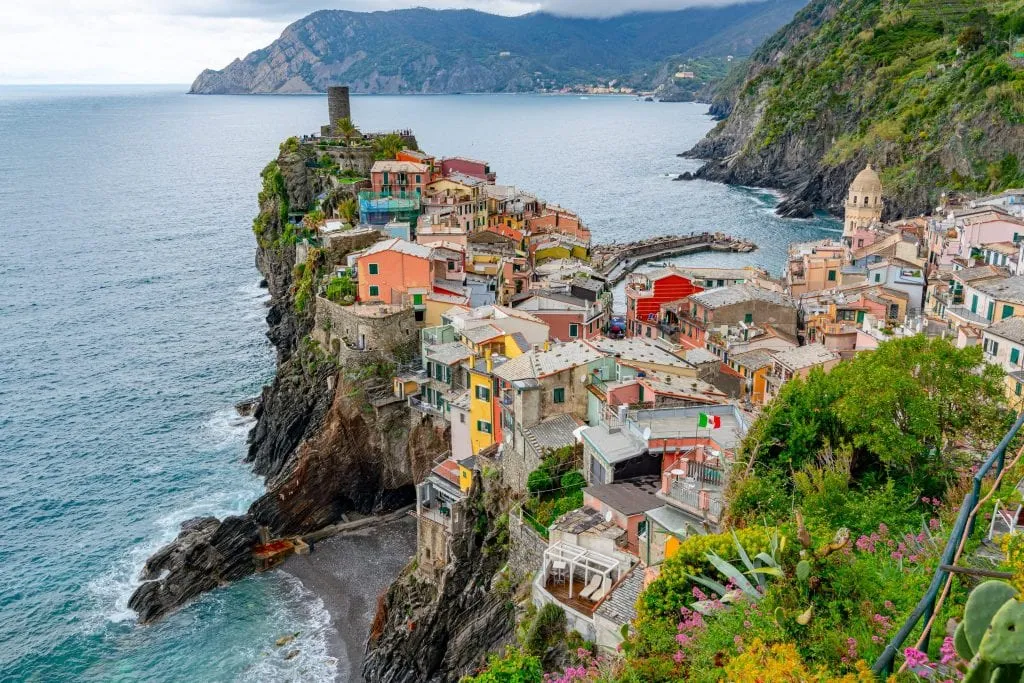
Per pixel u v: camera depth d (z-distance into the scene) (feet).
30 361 564.30
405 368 394.52
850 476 171.53
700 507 176.04
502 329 352.28
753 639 99.86
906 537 123.34
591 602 183.32
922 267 508.53
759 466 176.55
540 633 183.62
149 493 395.14
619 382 267.59
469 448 331.36
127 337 613.11
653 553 177.06
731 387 352.49
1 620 311.68
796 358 346.54
